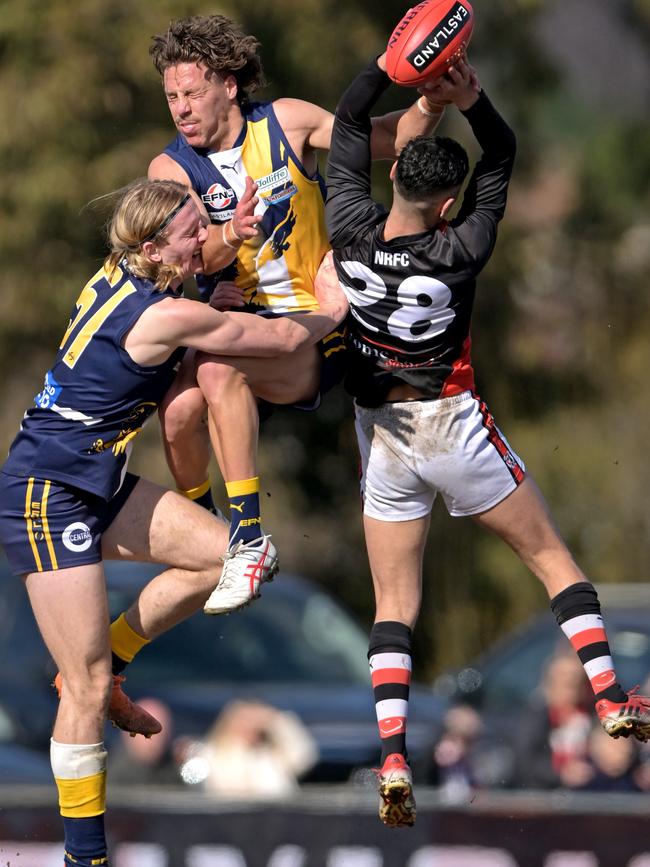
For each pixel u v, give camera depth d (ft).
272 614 139.74
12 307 193.06
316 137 64.80
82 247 193.98
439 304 61.21
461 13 59.47
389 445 62.95
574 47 336.49
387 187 193.67
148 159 188.34
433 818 77.15
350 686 132.98
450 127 206.80
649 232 240.73
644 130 263.70
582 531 217.15
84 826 64.49
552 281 222.69
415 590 64.18
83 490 64.13
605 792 101.96
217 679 130.62
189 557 65.92
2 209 188.85
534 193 235.40
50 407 64.44
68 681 64.75
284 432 217.97
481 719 117.08
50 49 189.06
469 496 63.00
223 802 78.38
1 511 64.95
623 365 219.41
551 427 214.69
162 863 78.07
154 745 118.93
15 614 133.39
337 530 220.64
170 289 63.46
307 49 193.26
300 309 64.85
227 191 64.03
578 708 105.70
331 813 77.56
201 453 66.80
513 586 209.56
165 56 63.46
